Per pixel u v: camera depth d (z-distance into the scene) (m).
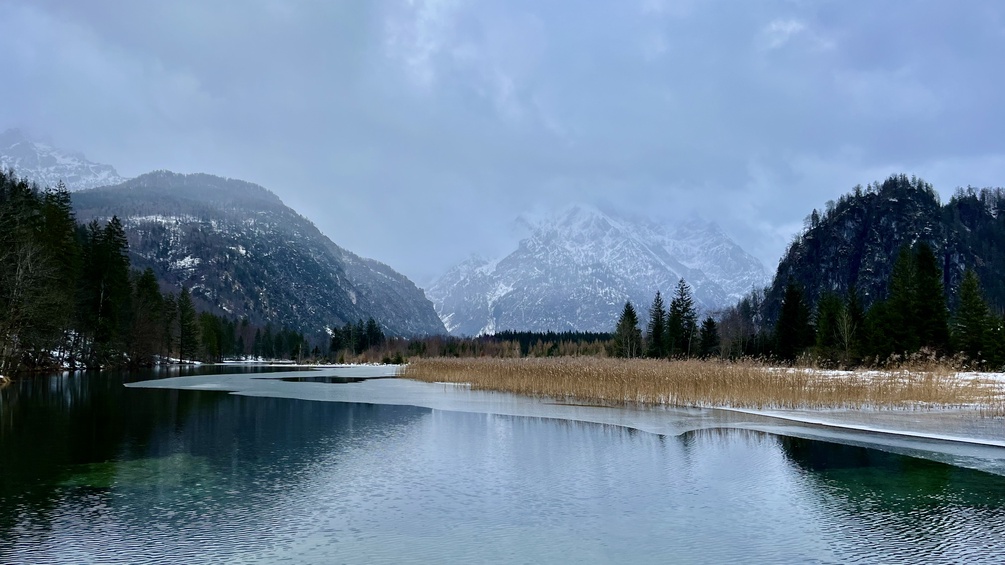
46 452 20.36
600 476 17.14
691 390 33.47
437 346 168.38
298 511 13.78
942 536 12.21
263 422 27.55
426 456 19.86
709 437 23.33
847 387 31.47
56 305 56.00
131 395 41.03
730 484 16.30
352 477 16.94
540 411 31.45
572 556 11.17
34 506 14.07
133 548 11.43
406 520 13.20
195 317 121.69
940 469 17.92
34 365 62.31
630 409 32.25
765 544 11.80
